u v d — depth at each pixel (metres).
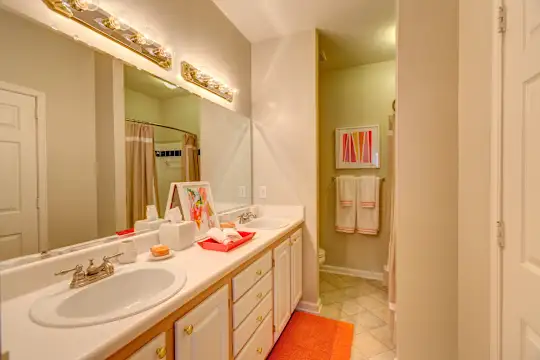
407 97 1.46
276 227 2.05
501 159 0.97
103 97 1.20
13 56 0.89
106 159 1.22
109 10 1.20
